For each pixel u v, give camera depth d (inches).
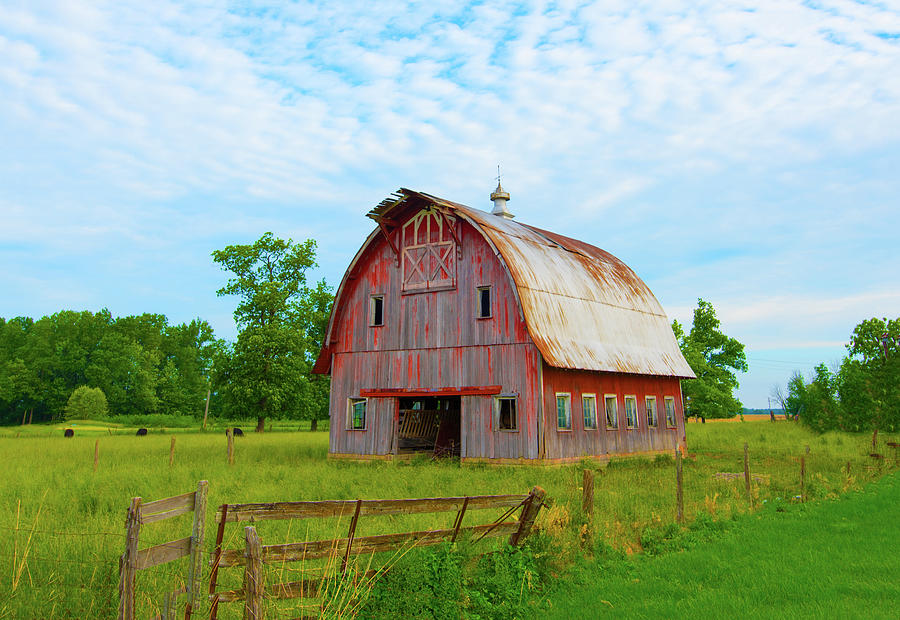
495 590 324.8
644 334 1222.9
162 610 260.5
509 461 908.6
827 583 343.0
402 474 786.2
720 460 1081.4
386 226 1059.3
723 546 434.0
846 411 1679.4
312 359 2111.2
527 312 914.1
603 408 1047.6
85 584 307.7
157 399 4074.8
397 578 296.5
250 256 2009.1
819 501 609.3
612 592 337.4
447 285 1008.2
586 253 1275.8
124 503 544.7
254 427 2908.5
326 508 287.7
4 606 278.5
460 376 971.9
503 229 1043.9
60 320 4222.4
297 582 275.1
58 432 2282.2
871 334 1711.4
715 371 2337.6
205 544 376.8
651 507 553.6
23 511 502.0
